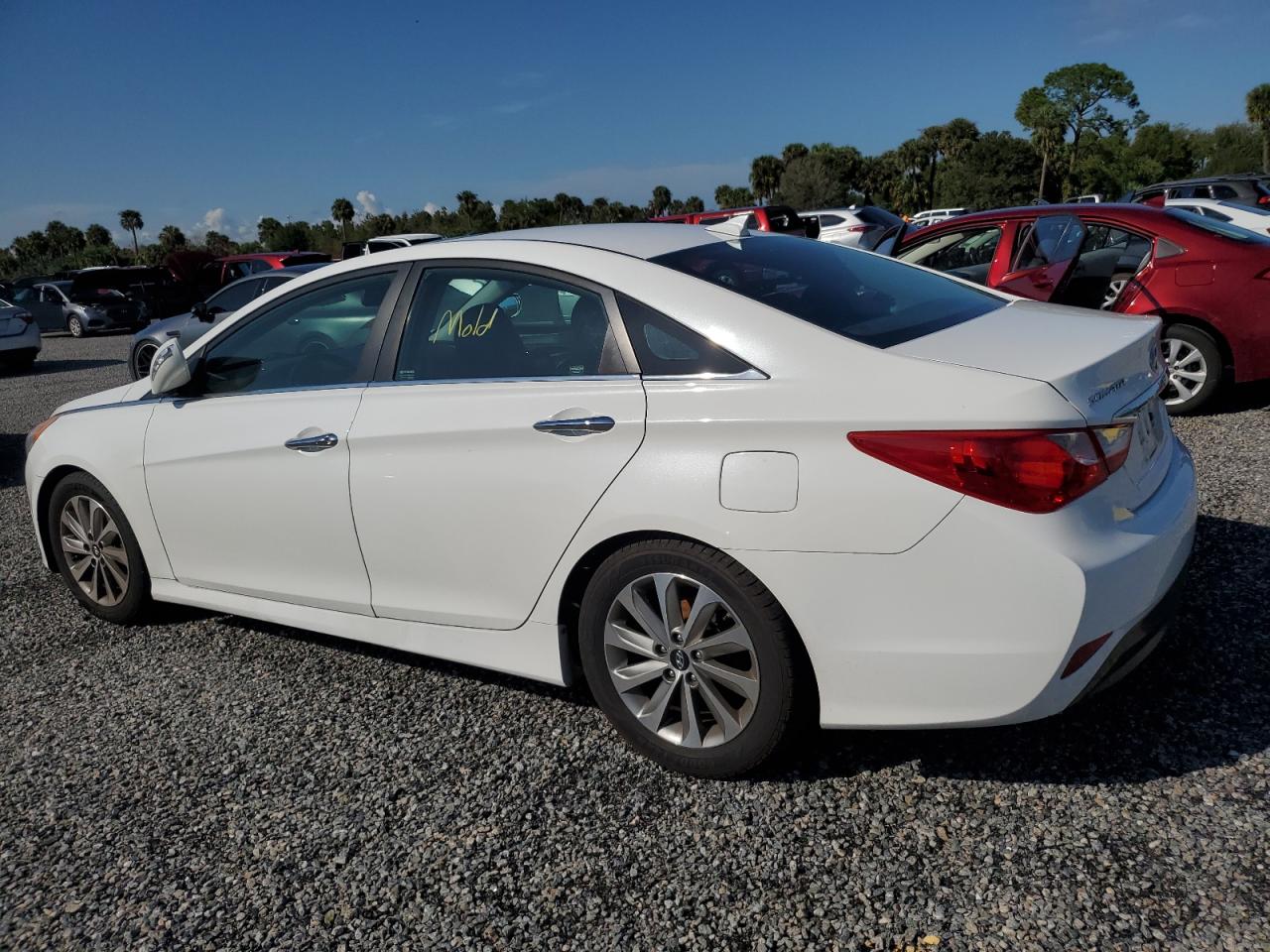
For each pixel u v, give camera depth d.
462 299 2.95
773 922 2.07
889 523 2.18
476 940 2.10
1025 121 77.00
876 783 2.51
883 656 2.24
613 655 2.66
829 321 2.50
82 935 2.22
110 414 3.81
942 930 2.00
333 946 2.12
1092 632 2.12
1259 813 2.24
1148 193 20.28
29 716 3.31
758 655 2.39
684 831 2.40
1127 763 2.48
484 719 3.04
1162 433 2.68
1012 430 2.10
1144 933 1.94
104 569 3.97
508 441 2.68
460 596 2.91
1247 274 5.57
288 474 3.18
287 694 3.32
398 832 2.50
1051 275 5.85
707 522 2.36
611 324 2.63
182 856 2.47
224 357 3.53
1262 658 2.91
